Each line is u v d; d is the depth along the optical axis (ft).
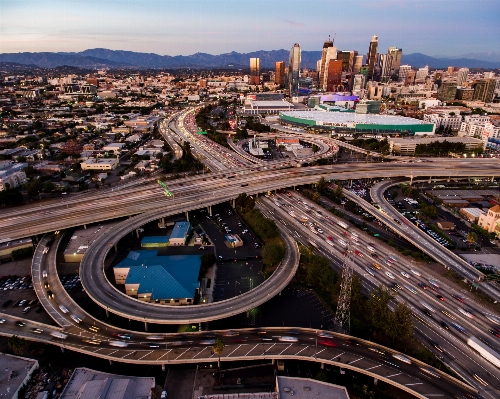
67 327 631.56
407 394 526.57
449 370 549.54
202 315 643.04
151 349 580.71
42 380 540.11
